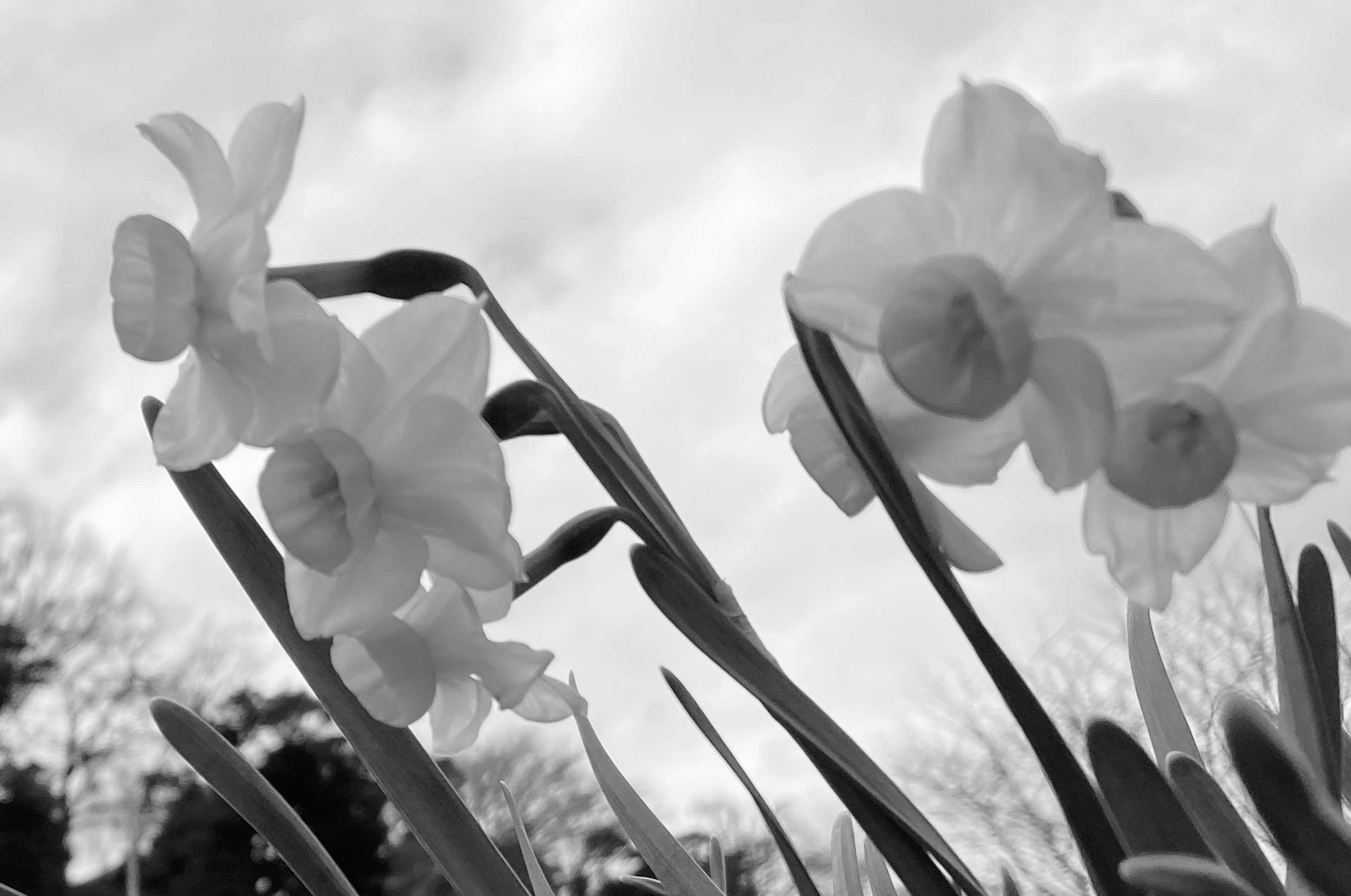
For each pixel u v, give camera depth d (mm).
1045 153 163
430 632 189
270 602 230
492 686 188
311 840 229
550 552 215
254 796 228
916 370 162
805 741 217
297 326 174
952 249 168
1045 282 165
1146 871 183
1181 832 210
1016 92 164
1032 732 195
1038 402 165
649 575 211
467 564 184
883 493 184
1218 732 210
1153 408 167
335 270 210
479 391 182
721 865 296
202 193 184
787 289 170
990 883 1287
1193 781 204
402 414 180
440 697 202
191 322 178
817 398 197
